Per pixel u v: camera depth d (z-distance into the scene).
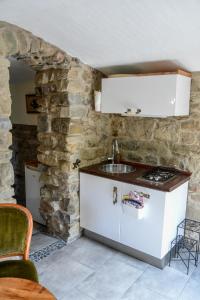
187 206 2.80
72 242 2.96
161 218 2.34
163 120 2.84
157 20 1.80
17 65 2.99
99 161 3.17
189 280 2.34
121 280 2.33
